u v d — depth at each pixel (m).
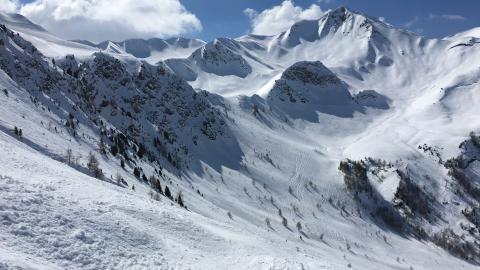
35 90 191.12
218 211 153.12
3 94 154.25
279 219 193.50
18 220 37.94
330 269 53.88
